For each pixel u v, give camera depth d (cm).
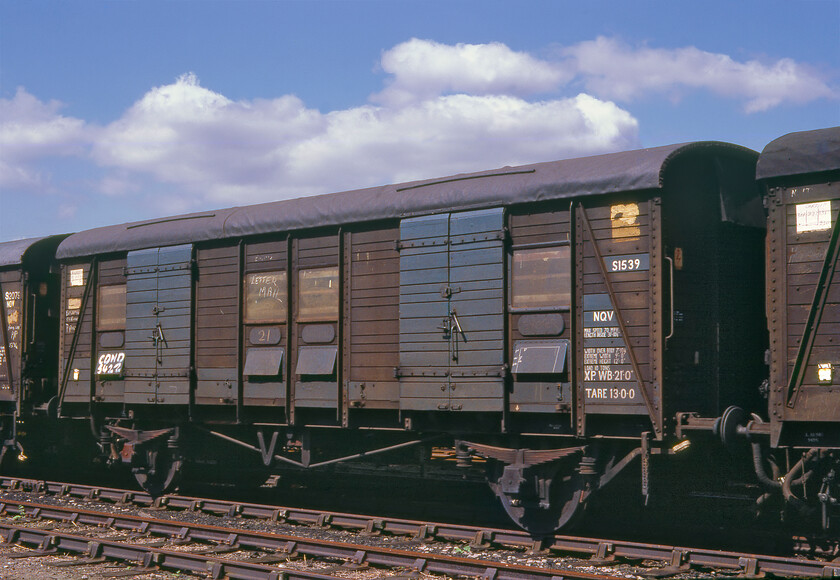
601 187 1030
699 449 1105
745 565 901
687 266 1036
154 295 1482
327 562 1026
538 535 1080
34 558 1056
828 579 849
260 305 1354
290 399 1311
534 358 1076
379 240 1233
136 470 1514
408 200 1195
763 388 995
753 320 1127
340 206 1260
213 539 1125
